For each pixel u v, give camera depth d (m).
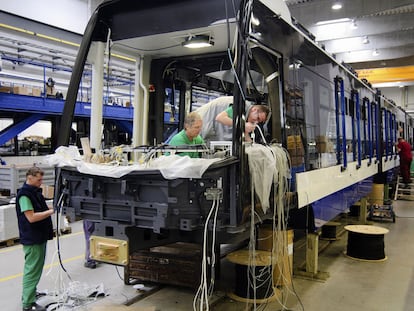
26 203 4.23
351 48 13.27
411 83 16.59
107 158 3.49
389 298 4.85
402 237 8.20
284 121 3.85
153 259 4.90
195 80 5.00
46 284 5.14
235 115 2.93
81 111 10.77
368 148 8.47
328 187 5.21
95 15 3.68
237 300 4.59
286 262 4.83
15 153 11.68
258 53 3.71
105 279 5.35
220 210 2.88
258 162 3.21
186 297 4.72
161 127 4.68
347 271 5.92
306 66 4.61
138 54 4.44
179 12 3.50
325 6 10.47
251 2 3.07
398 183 14.09
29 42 8.71
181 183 2.85
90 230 4.15
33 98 9.80
